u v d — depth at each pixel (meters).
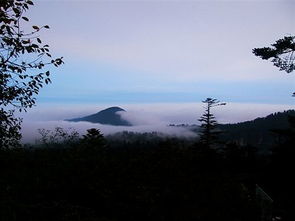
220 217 10.16
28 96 7.82
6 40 6.87
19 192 10.09
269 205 12.34
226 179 10.99
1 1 6.38
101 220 9.16
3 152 10.59
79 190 10.48
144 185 9.97
